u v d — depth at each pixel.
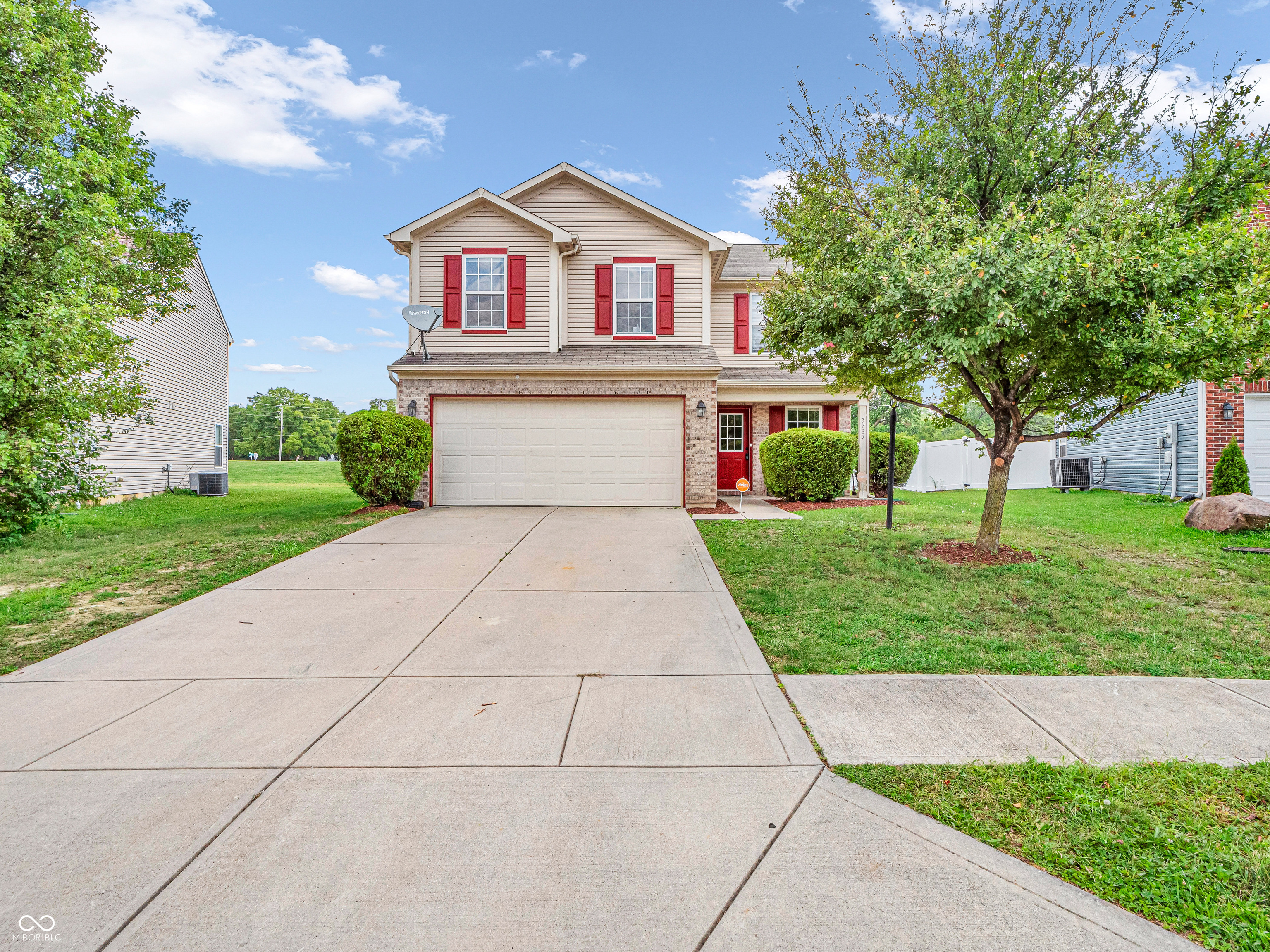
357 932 1.96
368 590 6.07
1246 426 11.23
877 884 2.17
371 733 3.30
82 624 5.15
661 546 7.92
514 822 2.52
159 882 2.17
